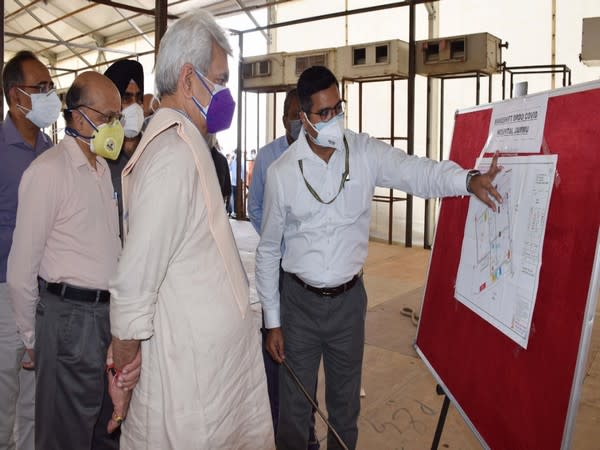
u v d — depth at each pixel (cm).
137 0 1023
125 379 121
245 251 649
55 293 175
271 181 175
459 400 145
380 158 173
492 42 606
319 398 276
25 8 1086
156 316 121
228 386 128
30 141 200
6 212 189
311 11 875
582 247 101
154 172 112
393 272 560
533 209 117
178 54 122
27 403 212
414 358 330
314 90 161
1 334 191
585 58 496
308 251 175
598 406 269
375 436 242
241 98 876
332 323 178
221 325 124
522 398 115
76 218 174
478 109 157
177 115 119
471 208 152
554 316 107
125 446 131
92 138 176
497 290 130
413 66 654
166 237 113
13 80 190
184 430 122
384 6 662
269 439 142
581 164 104
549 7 635
